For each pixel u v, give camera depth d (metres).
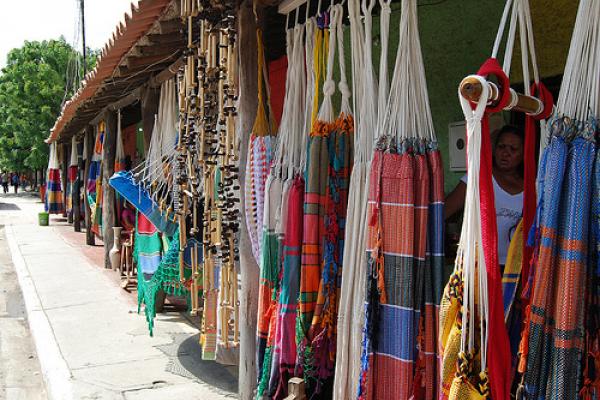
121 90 6.14
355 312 2.01
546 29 2.52
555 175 1.33
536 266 1.37
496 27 2.75
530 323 1.36
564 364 1.32
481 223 1.37
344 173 2.22
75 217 13.85
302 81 2.46
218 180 3.09
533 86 1.58
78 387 3.76
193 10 2.95
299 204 2.36
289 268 2.36
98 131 9.55
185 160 3.42
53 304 6.14
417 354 1.81
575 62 1.33
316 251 2.24
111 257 7.77
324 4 2.93
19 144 24.31
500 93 1.28
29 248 10.91
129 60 4.34
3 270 9.31
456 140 2.99
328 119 2.22
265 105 2.87
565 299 1.31
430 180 1.82
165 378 3.92
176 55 4.33
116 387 3.76
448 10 3.04
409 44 1.84
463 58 2.96
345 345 2.05
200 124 3.07
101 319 5.46
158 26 3.48
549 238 1.33
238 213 2.91
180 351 4.50
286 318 2.35
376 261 1.85
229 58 2.84
